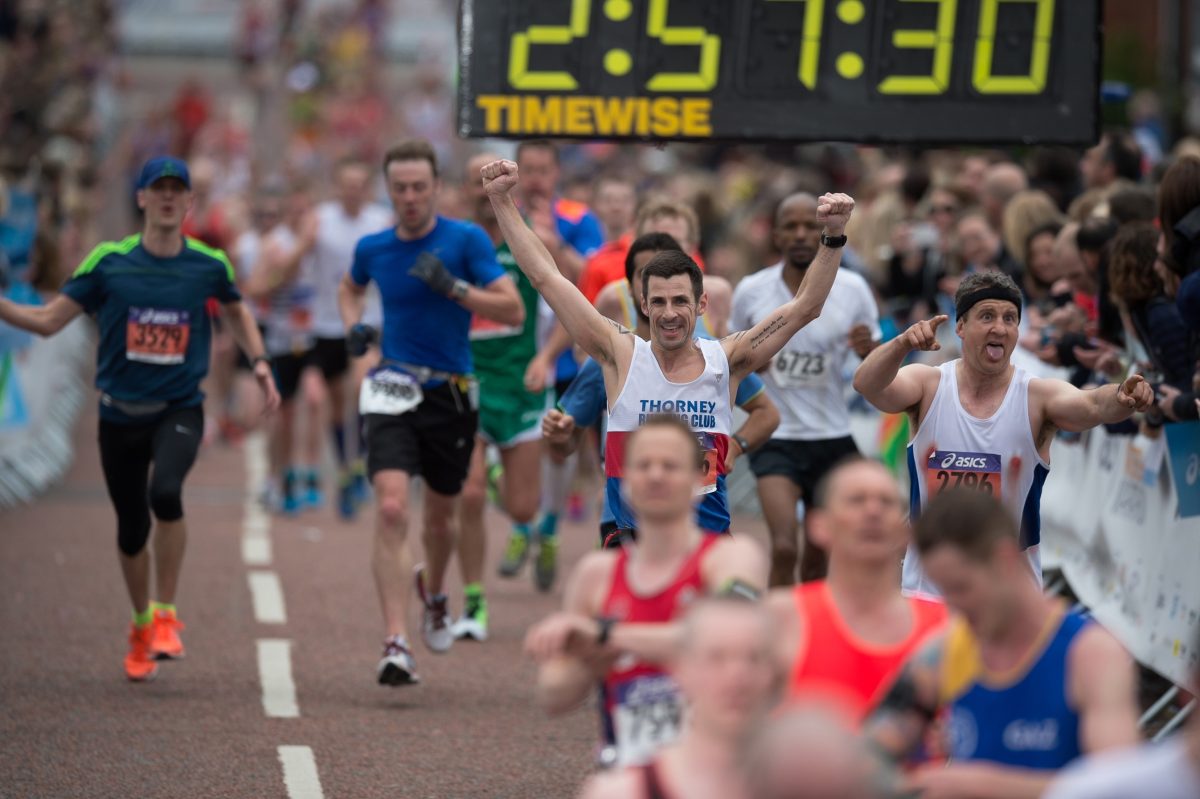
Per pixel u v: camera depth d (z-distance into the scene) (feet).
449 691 93.66
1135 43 234.58
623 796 41.73
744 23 91.40
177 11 631.56
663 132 91.71
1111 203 105.29
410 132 416.46
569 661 49.67
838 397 97.25
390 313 96.73
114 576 123.65
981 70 91.76
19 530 141.69
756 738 33.58
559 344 110.01
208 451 193.88
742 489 162.20
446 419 95.96
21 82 275.18
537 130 91.56
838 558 50.16
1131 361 94.32
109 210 356.18
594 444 125.59
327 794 74.13
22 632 105.91
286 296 153.79
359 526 149.48
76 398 219.41
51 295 174.29
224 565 128.47
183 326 94.22
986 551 45.21
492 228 115.24
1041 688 46.01
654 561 52.16
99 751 80.28
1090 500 107.76
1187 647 83.15
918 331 67.56
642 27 91.45
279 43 504.84
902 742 46.47
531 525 135.03
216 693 91.86
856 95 91.81
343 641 105.40
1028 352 111.04
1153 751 38.88
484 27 91.25
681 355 72.43
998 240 130.31
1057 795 36.86
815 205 96.32
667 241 86.02
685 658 42.52
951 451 69.87
